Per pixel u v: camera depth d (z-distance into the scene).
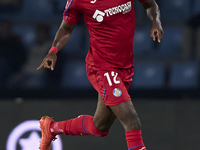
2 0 17.88
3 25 17.80
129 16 10.89
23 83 17.75
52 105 17.22
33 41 17.92
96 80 11.10
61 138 16.95
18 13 17.95
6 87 17.67
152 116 17.33
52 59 10.81
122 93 10.55
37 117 17.08
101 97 11.25
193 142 17.19
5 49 17.77
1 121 16.94
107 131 11.95
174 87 18.14
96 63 11.12
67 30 11.53
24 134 16.92
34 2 18.08
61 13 18.16
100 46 10.96
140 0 11.55
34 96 17.72
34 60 17.88
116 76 10.82
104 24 10.70
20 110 17.06
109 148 17.03
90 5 10.65
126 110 10.39
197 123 17.25
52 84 17.84
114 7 10.59
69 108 17.27
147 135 17.23
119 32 10.77
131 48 11.21
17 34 17.86
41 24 18.00
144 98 17.94
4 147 16.78
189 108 17.38
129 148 10.33
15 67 17.78
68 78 17.98
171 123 17.28
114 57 10.92
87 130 12.01
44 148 13.22
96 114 11.57
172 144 17.19
